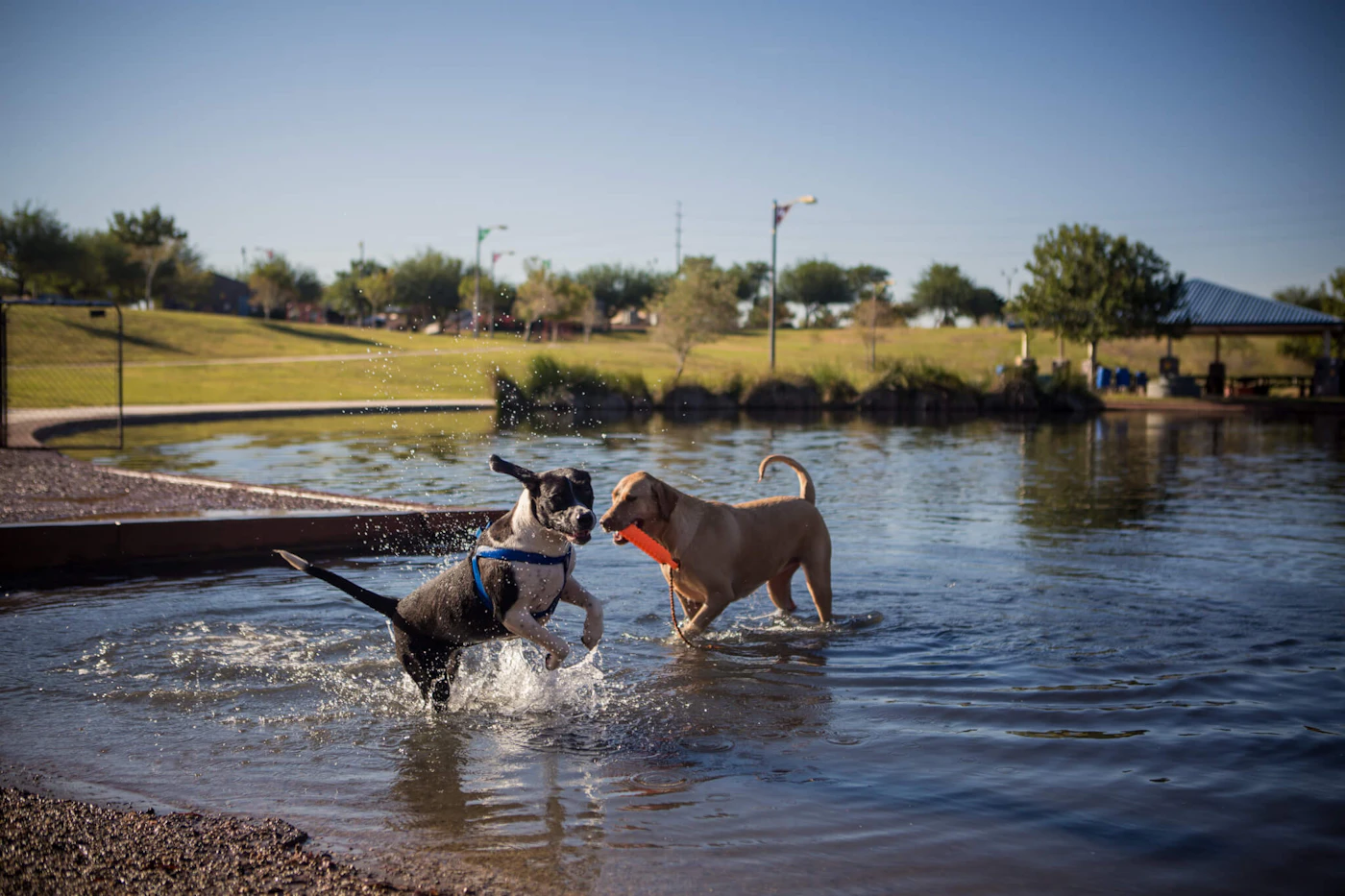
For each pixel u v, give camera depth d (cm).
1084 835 402
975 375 4347
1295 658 646
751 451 2069
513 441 1939
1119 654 657
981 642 689
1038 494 1470
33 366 4519
